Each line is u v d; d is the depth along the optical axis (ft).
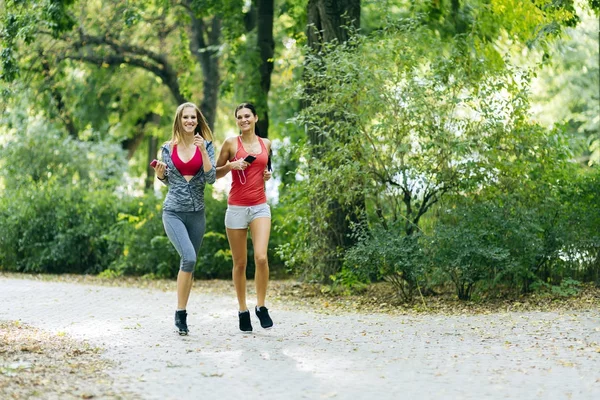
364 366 22.63
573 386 20.07
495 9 51.57
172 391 19.38
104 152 86.84
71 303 39.24
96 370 21.66
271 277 58.85
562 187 43.70
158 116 103.24
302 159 45.85
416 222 42.65
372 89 41.29
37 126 84.38
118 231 59.93
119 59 80.48
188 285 28.17
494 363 23.07
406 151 40.81
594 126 88.58
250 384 20.22
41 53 71.67
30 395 18.56
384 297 42.32
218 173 28.73
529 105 42.01
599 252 42.86
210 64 80.69
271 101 83.25
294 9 67.67
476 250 38.27
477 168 40.60
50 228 62.85
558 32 47.80
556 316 32.63
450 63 41.88
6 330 28.94
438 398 18.93
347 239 46.62
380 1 46.60
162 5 67.31
